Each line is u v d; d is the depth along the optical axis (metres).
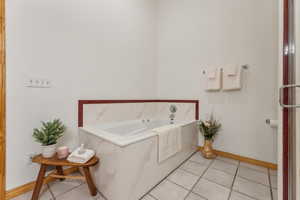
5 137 1.29
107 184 1.29
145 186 1.37
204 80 2.36
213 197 1.32
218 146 2.25
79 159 1.27
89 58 1.90
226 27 2.13
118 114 2.25
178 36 2.67
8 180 1.31
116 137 1.33
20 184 1.38
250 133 1.97
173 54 2.75
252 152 1.96
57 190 1.42
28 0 1.39
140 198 1.31
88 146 1.60
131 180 1.21
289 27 0.79
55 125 1.41
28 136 1.42
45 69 1.52
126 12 2.37
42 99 1.50
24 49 1.38
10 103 1.31
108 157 1.27
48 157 1.33
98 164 1.42
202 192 1.39
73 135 1.76
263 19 1.85
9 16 1.29
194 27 2.46
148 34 2.78
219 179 1.61
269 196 1.33
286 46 0.79
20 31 1.35
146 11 2.73
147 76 2.78
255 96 1.92
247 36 1.96
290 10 0.79
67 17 1.68
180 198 1.31
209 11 2.29
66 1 1.66
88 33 1.88
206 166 1.91
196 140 2.41
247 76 1.97
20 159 1.37
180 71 2.66
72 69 1.74
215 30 2.24
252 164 1.95
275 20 1.77
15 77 1.33
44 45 1.50
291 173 0.78
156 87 2.98
